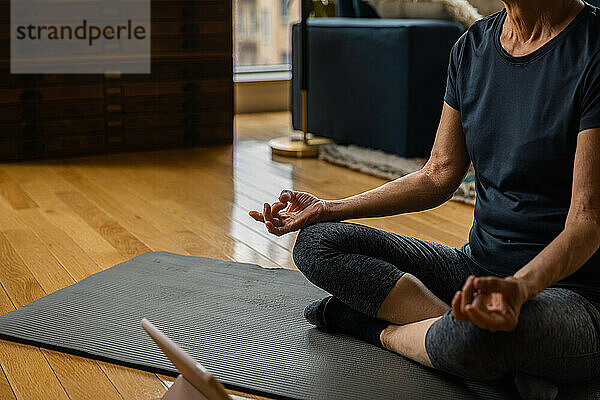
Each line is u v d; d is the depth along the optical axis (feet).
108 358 5.74
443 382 5.30
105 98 13.76
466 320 4.01
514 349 4.33
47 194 11.00
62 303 6.77
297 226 5.66
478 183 5.53
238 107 18.58
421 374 5.41
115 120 13.93
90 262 8.05
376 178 12.08
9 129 13.12
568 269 4.30
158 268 7.72
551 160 4.86
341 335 6.06
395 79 12.53
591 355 4.62
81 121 13.65
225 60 14.62
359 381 5.32
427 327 5.05
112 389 5.34
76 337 6.07
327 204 5.72
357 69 13.30
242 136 15.72
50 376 5.53
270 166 12.92
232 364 5.59
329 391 5.19
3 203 10.48
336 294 5.51
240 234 9.11
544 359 4.44
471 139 5.33
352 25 13.28
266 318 6.43
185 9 14.08
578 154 4.57
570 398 5.02
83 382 5.45
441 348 4.68
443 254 5.64
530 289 4.09
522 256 5.06
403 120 12.51
